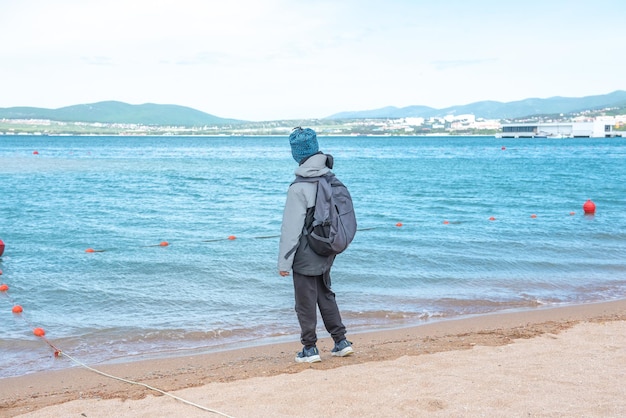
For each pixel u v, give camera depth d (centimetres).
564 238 1495
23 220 1823
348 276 1059
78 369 615
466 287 995
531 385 476
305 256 535
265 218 1903
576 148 10594
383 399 448
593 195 2666
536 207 2219
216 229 1664
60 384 569
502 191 2891
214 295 930
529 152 8800
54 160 5978
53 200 2380
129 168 4700
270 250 1322
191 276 1058
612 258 1246
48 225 1717
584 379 492
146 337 731
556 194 2727
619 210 2111
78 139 19338
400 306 877
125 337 731
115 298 908
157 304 878
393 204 2336
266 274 1075
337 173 4256
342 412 426
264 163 5653
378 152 9088
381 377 502
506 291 974
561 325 726
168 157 6950
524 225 1734
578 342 630
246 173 4175
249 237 1517
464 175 4041
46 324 780
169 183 3288
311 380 502
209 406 446
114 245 1385
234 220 1853
